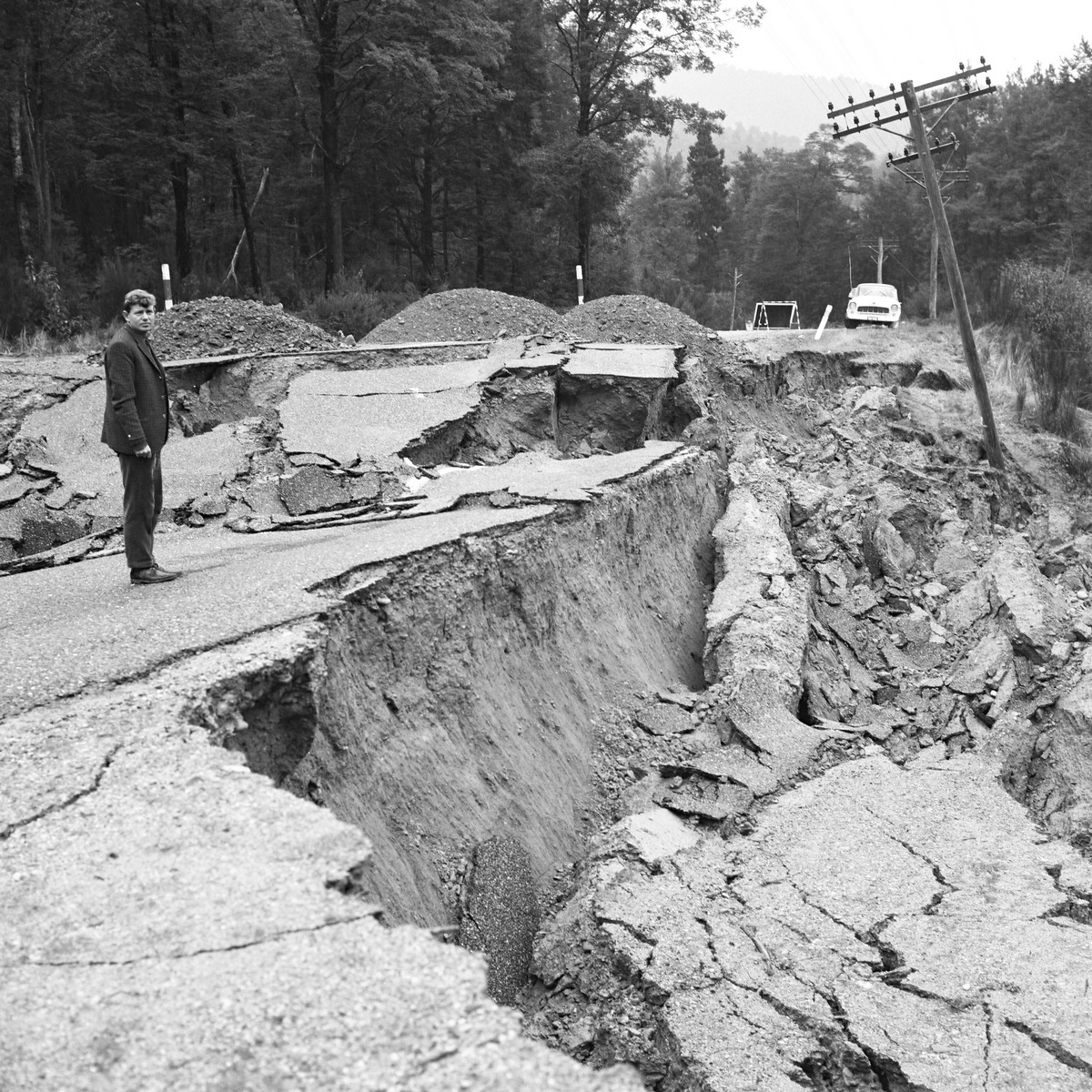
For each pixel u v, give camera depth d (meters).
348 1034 3.26
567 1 38.53
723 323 55.56
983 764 9.79
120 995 3.45
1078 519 19.84
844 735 10.20
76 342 20.84
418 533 9.50
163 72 30.70
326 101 32.09
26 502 12.39
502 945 7.44
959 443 21.39
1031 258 53.72
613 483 12.38
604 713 10.30
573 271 45.06
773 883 7.62
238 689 6.02
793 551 14.64
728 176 89.62
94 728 5.37
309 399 14.64
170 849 4.31
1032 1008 6.30
